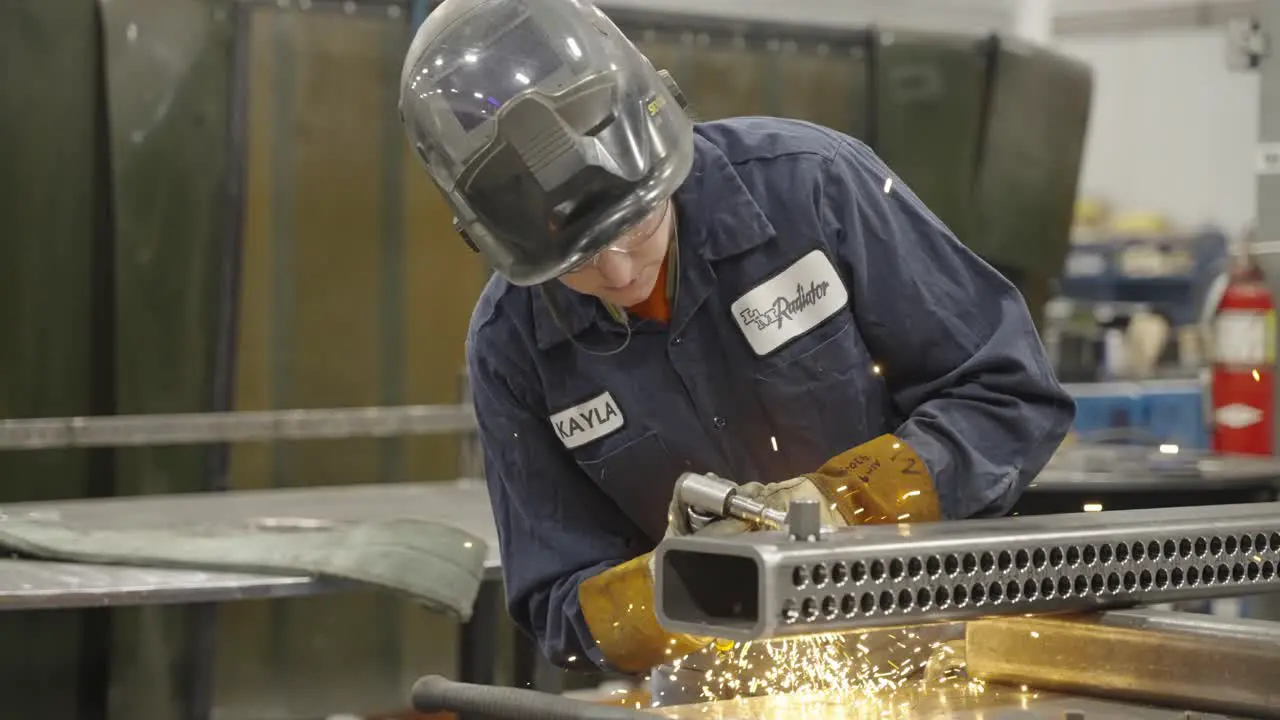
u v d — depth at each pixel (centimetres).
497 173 146
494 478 188
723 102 423
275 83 383
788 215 170
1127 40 650
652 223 150
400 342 405
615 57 150
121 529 284
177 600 223
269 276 389
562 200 143
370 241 399
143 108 360
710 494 136
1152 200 655
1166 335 563
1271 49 374
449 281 409
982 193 436
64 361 362
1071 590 136
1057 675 147
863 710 141
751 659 173
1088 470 290
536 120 145
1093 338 545
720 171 170
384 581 230
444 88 150
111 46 356
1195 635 135
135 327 365
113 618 364
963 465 158
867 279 169
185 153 366
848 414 174
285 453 398
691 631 120
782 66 429
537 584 181
